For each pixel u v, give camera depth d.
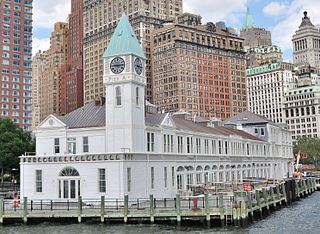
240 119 132.62
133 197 66.81
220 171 93.69
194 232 52.97
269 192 76.19
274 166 129.00
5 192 90.38
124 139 68.75
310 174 147.25
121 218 58.19
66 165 69.00
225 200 62.69
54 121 73.56
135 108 69.81
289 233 54.19
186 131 83.00
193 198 59.47
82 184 67.88
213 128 103.31
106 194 66.25
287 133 148.38
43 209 61.75
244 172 106.56
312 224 61.12
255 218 66.00
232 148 102.00
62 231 54.34
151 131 73.06
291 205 86.88
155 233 52.34
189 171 82.25
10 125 116.88
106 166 66.62
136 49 71.31
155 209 57.88
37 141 74.38
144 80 72.38
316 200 97.38
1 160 107.75
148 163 70.75
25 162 71.44
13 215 59.84
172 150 78.50
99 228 55.59
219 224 56.72
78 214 58.88
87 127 71.75
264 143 123.12
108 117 70.06
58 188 69.38
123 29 71.94
